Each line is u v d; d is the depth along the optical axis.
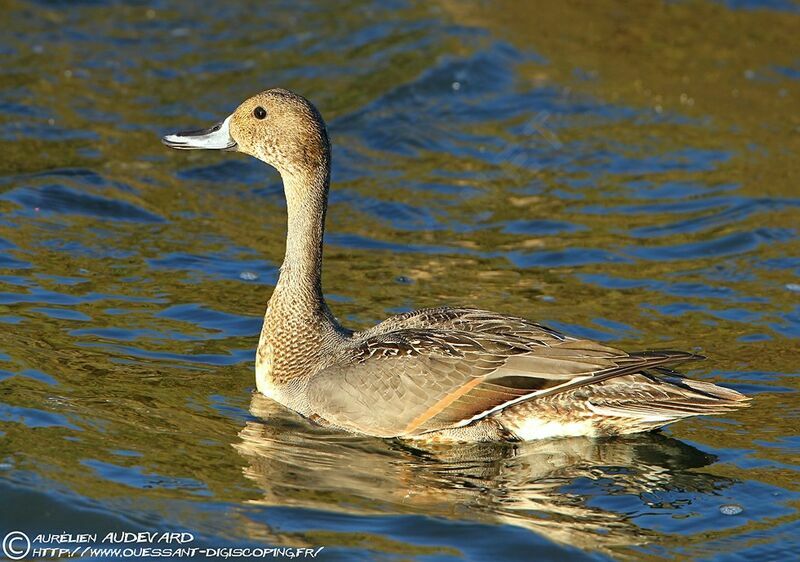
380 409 10.80
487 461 10.45
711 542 9.11
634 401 10.66
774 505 9.68
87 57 21.56
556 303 13.96
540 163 18.66
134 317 12.91
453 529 9.20
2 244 14.47
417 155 18.83
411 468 10.25
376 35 22.91
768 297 14.30
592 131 19.75
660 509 9.60
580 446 10.78
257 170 18.19
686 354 10.49
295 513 9.30
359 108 20.03
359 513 9.38
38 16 23.14
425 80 20.95
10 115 18.89
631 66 22.16
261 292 13.95
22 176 16.73
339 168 18.17
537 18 23.94
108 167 17.48
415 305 13.73
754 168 18.50
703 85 21.53
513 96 20.81
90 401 10.90
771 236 16.14
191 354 12.20
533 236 16.16
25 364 11.47
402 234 16.11
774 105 20.86
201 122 19.28
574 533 9.21
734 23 24.05
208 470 9.90
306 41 22.66
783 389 11.90
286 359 11.51
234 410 11.15
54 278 13.71
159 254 14.82
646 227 16.50
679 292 14.41
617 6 24.59
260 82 20.89
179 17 23.73
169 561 8.58
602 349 10.57
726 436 10.98
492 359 10.70
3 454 9.77
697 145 19.33
